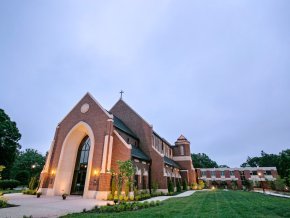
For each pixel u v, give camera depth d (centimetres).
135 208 1332
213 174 6134
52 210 1230
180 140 4966
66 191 2412
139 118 3350
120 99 3675
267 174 5822
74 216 1012
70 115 2759
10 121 3925
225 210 1211
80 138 2697
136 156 2444
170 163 3584
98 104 2603
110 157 2217
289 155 5750
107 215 1023
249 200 1844
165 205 1469
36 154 6588
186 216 995
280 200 1833
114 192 2000
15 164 6062
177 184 3541
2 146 3628
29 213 1099
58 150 2598
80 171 2564
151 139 3130
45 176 2448
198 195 2503
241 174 5988
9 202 1525
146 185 2642
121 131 2712
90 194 2081
